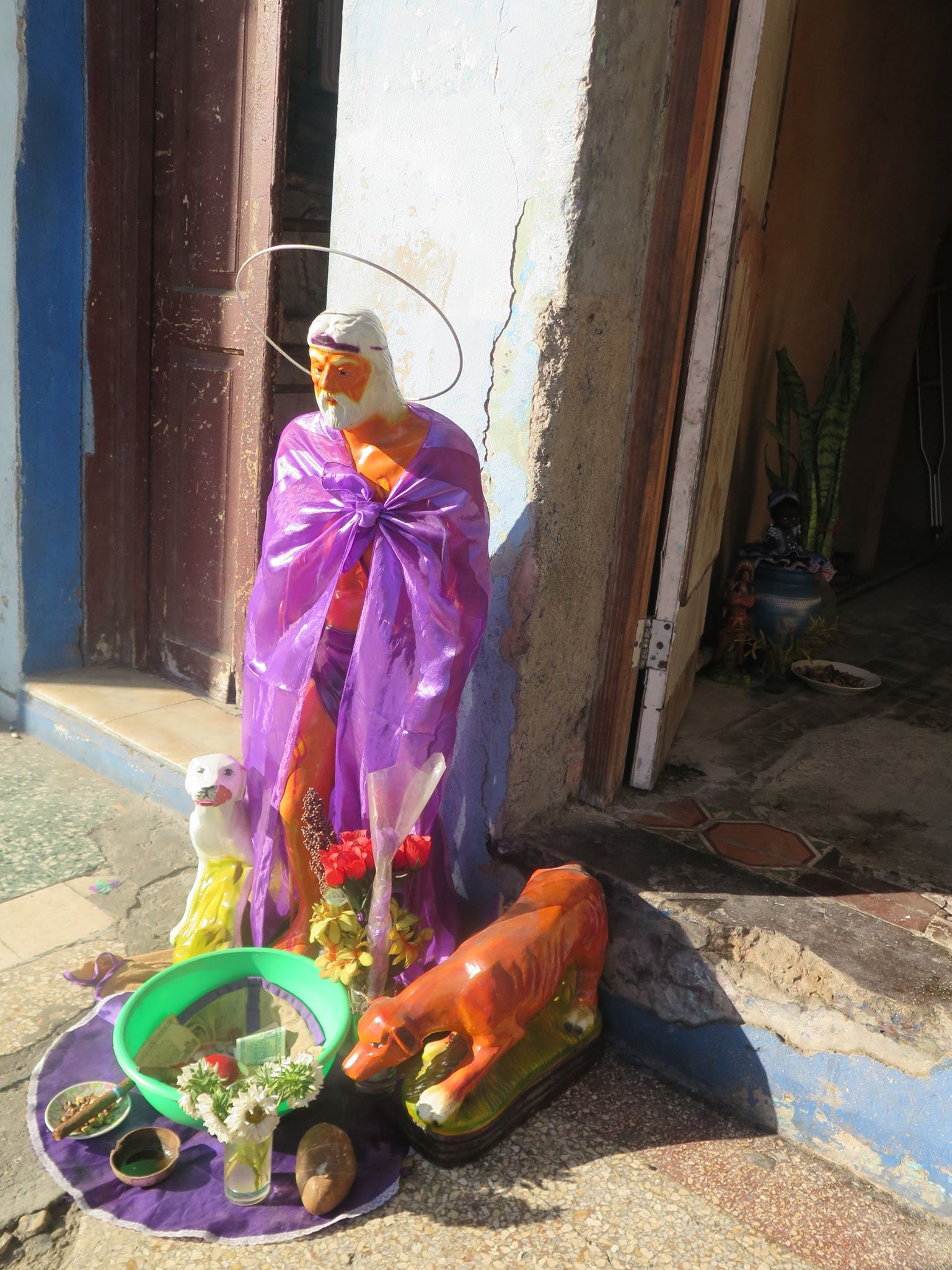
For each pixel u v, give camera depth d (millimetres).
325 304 3822
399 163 2469
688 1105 2221
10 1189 1849
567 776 2680
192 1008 2172
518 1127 2111
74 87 3320
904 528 6766
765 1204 1953
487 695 2453
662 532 2613
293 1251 1773
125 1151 1924
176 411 3551
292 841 2311
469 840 2574
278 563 2189
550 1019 2260
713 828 2662
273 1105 1786
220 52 3143
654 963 2289
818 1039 2080
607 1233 1854
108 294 3553
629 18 2146
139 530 3748
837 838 2670
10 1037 2207
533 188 2209
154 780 3223
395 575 2098
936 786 3096
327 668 2295
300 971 2217
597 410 2391
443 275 2418
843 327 5000
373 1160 1972
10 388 3465
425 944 2297
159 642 3816
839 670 4082
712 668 4000
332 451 2227
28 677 3730
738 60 2281
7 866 2840
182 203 3357
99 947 2531
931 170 5480
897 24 4652
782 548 4059
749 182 2535
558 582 2412
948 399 6555
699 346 2449
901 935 2205
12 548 3611
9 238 3322
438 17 2316
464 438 2191
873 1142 2031
